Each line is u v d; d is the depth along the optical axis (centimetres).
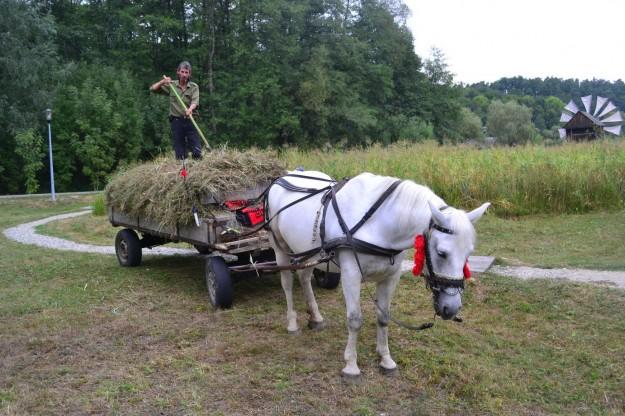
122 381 473
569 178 1203
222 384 462
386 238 424
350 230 431
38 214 1906
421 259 388
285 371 484
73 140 2891
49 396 450
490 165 1329
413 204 412
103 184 2989
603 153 1379
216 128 3600
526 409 427
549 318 606
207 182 646
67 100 3008
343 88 3991
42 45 2864
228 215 654
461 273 376
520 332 576
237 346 543
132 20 3512
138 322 623
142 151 3409
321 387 454
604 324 573
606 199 1184
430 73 5025
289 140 3834
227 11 3775
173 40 3809
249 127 3616
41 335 593
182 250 1070
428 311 640
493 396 444
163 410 423
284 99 3697
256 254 664
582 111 3025
